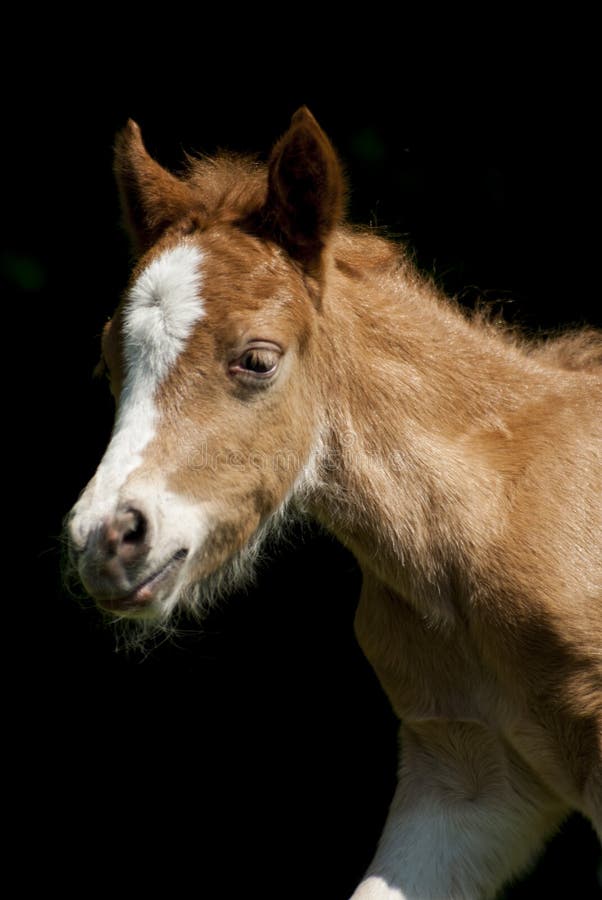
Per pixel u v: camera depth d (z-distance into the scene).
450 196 11.60
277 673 11.24
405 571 7.00
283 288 6.54
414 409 7.04
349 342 6.96
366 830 10.74
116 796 11.04
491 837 7.27
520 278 11.45
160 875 10.67
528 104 11.95
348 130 11.69
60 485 11.46
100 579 5.90
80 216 11.66
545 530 6.86
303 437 6.71
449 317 7.50
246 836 10.81
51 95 11.93
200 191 7.09
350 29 12.02
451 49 12.03
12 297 11.55
